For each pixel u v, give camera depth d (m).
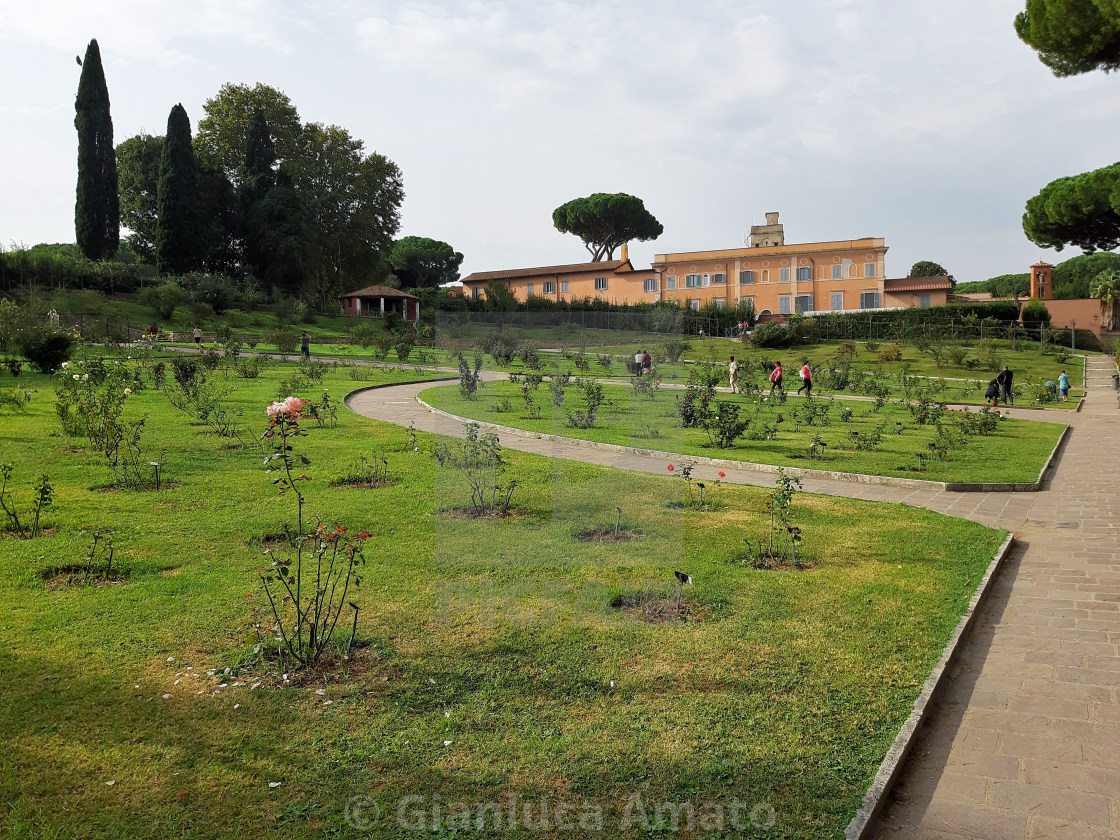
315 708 3.88
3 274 41.69
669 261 59.28
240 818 3.01
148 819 2.98
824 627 5.18
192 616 5.01
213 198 53.94
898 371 35.25
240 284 53.94
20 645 4.50
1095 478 12.03
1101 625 5.61
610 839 2.95
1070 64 14.34
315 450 11.55
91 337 31.59
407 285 89.56
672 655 4.60
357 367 28.97
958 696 4.45
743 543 7.38
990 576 6.57
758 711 3.99
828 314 50.66
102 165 49.97
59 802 3.07
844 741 3.74
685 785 3.32
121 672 4.21
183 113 50.47
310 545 6.45
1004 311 48.22
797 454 13.29
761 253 56.94
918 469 12.08
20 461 9.59
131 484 8.68
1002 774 3.63
